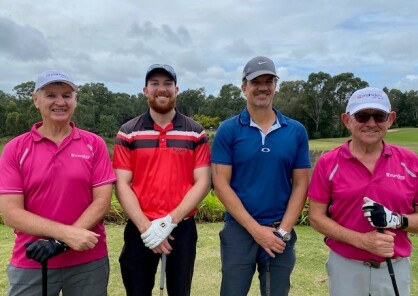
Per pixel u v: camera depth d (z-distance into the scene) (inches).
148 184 120.3
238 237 120.3
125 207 117.9
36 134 105.7
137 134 122.0
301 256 194.9
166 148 120.6
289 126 119.7
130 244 122.7
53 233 99.0
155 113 123.1
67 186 104.2
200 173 123.3
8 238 217.9
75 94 110.5
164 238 114.3
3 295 151.3
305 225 252.8
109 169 112.3
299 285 165.3
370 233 98.6
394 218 95.2
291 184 122.5
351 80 2497.5
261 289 124.3
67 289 107.9
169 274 124.7
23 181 103.7
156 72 120.7
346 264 105.7
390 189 100.3
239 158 118.1
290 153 117.9
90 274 108.7
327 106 2571.4
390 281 102.7
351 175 103.0
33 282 104.2
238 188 119.9
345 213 104.0
